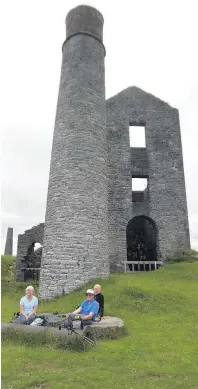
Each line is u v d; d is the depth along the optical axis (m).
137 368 6.25
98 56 19.08
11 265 31.05
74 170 16.05
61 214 15.49
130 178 23.97
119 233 22.88
